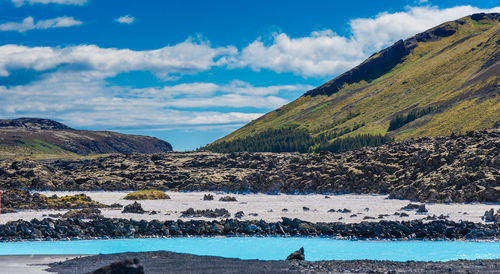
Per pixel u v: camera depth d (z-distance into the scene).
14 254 47.00
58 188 161.75
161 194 118.31
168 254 43.88
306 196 118.12
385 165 126.69
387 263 39.56
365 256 46.09
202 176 176.00
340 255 46.66
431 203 91.31
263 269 36.59
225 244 53.78
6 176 182.12
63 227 59.75
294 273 35.09
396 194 104.69
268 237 58.69
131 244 54.22
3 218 70.62
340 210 76.69
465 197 90.06
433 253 47.41
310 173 135.12
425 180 104.81
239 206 89.44
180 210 82.00
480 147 112.44
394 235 57.22
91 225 61.50
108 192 156.38
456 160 110.31
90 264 39.47
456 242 53.88
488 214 64.19
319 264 39.00
